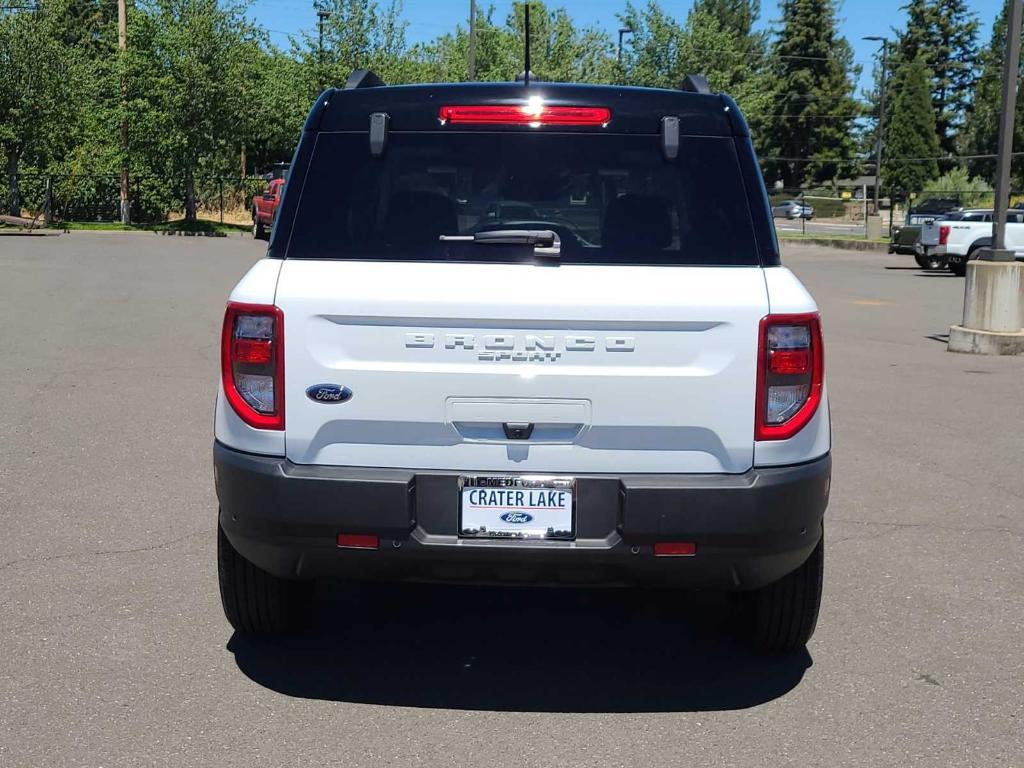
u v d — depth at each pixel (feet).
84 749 11.54
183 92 112.06
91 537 18.38
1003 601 16.43
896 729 12.35
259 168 163.43
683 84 14.67
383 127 12.59
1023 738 12.16
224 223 127.03
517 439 11.71
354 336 11.69
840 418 29.43
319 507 11.70
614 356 11.63
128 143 115.03
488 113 12.70
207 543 18.24
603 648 14.71
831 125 262.26
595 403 11.66
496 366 11.64
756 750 11.82
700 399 11.68
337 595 16.56
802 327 11.76
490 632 15.21
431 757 11.54
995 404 31.58
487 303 11.53
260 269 12.03
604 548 11.71
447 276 11.73
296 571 12.35
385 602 16.30
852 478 23.34
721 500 11.59
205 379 32.19
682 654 14.53
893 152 200.75
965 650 14.64
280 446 11.87
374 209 12.33
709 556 11.76
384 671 13.79
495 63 171.01
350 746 11.75
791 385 11.80
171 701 12.73
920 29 267.18
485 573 11.98
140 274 64.23
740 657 14.44
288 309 11.71
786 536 11.84
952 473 23.82
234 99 114.52
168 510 19.92
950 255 82.94
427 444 11.76
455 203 12.46
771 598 13.57
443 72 176.45
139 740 11.77
